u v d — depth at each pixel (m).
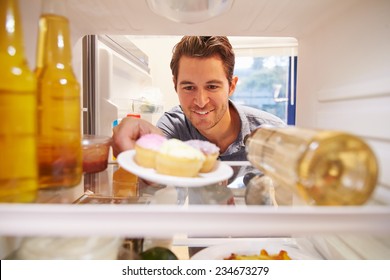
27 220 0.25
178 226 0.26
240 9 0.52
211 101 1.09
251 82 2.12
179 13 0.54
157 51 1.94
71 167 0.36
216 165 0.44
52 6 0.36
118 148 0.48
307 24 0.58
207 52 1.04
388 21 0.38
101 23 0.59
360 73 0.43
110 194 0.52
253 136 0.45
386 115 0.37
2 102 0.29
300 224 0.26
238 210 0.26
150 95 1.39
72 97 0.36
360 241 0.43
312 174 0.28
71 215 0.25
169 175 0.36
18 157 0.30
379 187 0.38
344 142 0.28
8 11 0.30
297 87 0.68
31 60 0.46
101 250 0.32
